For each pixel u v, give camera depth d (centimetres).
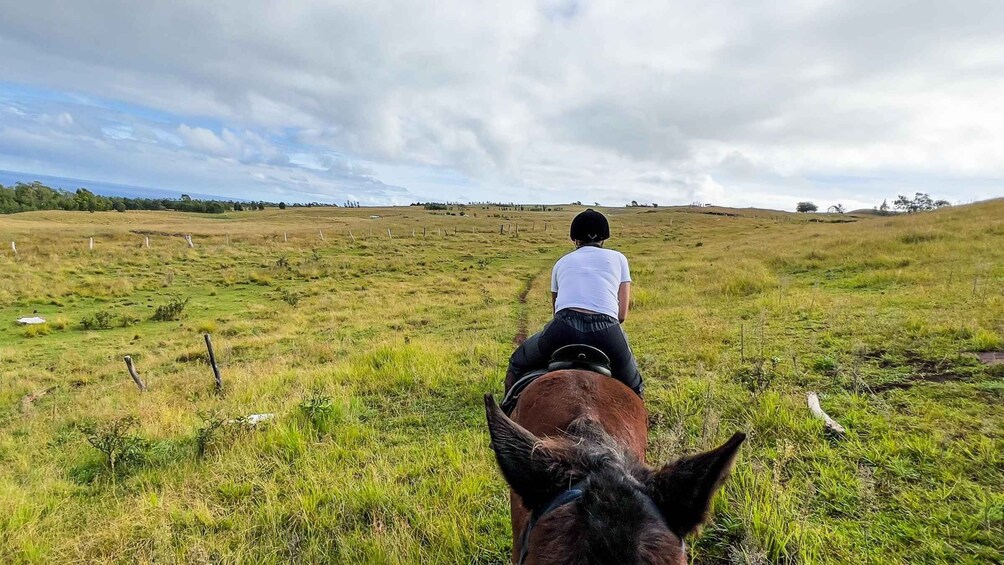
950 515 327
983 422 434
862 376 575
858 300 1009
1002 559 289
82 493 523
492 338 1162
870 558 300
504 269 2938
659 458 412
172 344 1488
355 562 361
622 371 282
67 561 399
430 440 571
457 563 349
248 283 2603
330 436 597
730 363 693
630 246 3925
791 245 2456
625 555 117
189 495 485
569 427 192
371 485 450
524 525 168
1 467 627
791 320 915
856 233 2597
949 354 606
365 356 1000
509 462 158
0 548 418
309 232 4984
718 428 476
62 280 2366
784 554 312
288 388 859
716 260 2272
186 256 3180
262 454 565
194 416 751
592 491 135
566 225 7169
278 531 410
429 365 871
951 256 1455
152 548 407
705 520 146
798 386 577
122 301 2145
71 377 1165
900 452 405
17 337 1594
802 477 391
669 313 1162
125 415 772
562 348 272
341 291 2352
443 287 2352
